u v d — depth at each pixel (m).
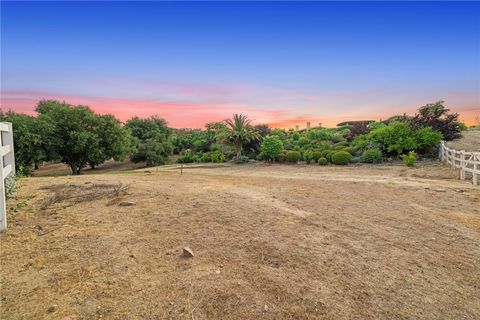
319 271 2.90
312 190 7.49
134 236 3.59
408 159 14.04
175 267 2.85
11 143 5.04
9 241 3.30
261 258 3.12
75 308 2.15
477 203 6.11
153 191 6.21
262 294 2.45
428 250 3.55
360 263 3.12
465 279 2.88
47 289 2.38
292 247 3.45
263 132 26.62
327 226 4.30
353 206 5.69
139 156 29.12
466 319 2.27
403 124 17.27
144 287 2.47
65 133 20.48
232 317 2.15
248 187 7.80
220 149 25.66
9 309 2.12
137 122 39.62
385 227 4.38
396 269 3.02
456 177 10.13
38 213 4.39
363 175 11.40
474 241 3.89
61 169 27.73
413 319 2.24
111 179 8.27
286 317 2.18
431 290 2.65
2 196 3.60
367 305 2.38
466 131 25.31
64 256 2.98
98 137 21.48
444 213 5.29
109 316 2.08
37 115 21.69
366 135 20.22
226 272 2.79
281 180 9.74
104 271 2.71
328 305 2.35
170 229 3.89
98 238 3.48
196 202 5.40
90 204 5.01
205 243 3.47
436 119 17.70
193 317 2.12
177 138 39.69
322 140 25.44
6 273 2.61
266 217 4.62
